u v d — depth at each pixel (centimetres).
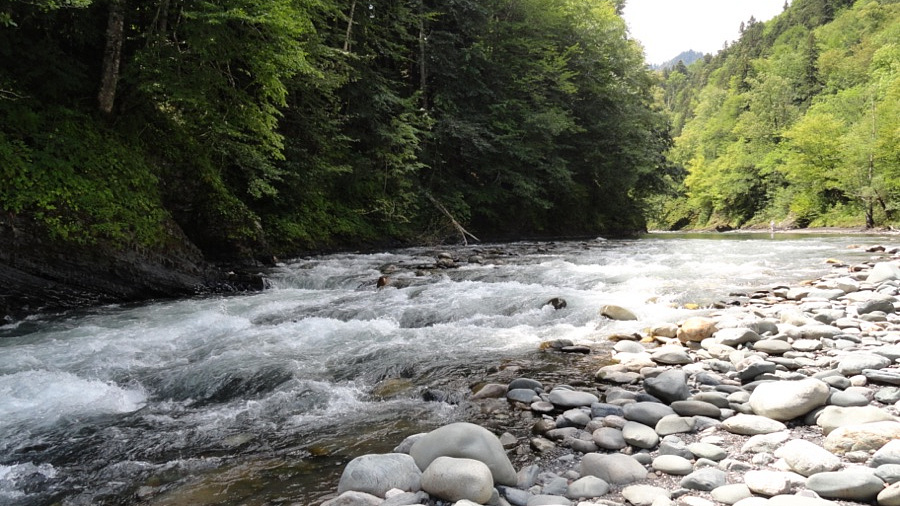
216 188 1281
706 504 237
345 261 1447
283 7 1095
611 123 2753
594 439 325
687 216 6875
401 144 2022
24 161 869
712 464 282
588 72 2850
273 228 1548
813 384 340
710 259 1316
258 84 1397
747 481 254
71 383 493
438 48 2322
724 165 5897
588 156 2747
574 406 389
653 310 714
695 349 529
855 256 1317
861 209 4003
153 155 1165
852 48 6612
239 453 345
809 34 8081
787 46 8562
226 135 1361
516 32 2595
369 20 2077
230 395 469
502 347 579
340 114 1912
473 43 2355
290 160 1653
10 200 816
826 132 4328
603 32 2930
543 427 351
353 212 1909
